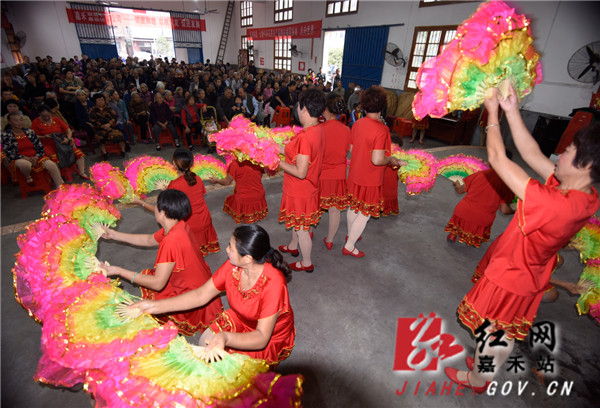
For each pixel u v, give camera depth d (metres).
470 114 8.86
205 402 1.41
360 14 12.25
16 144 4.55
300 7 15.47
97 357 1.48
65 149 5.11
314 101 2.55
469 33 1.26
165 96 7.89
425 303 2.99
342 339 2.55
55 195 2.45
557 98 7.61
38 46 18.08
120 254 3.53
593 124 1.27
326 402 2.07
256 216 4.06
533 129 8.18
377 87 2.95
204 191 3.21
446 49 1.31
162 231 2.34
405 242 4.04
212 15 22.45
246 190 3.88
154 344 1.60
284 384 1.55
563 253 3.95
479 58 1.26
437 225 4.52
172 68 15.98
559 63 7.46
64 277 1.85
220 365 1.59
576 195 1.31
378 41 11.69
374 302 2.97
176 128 7.87
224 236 3.98
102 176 3.26
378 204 3.26
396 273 3.41
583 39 6.99
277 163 2.56
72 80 9.26
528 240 1.52
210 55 23.39
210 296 1.88
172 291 2.29
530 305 1.73
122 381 1.42
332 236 3.72
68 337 1.53
